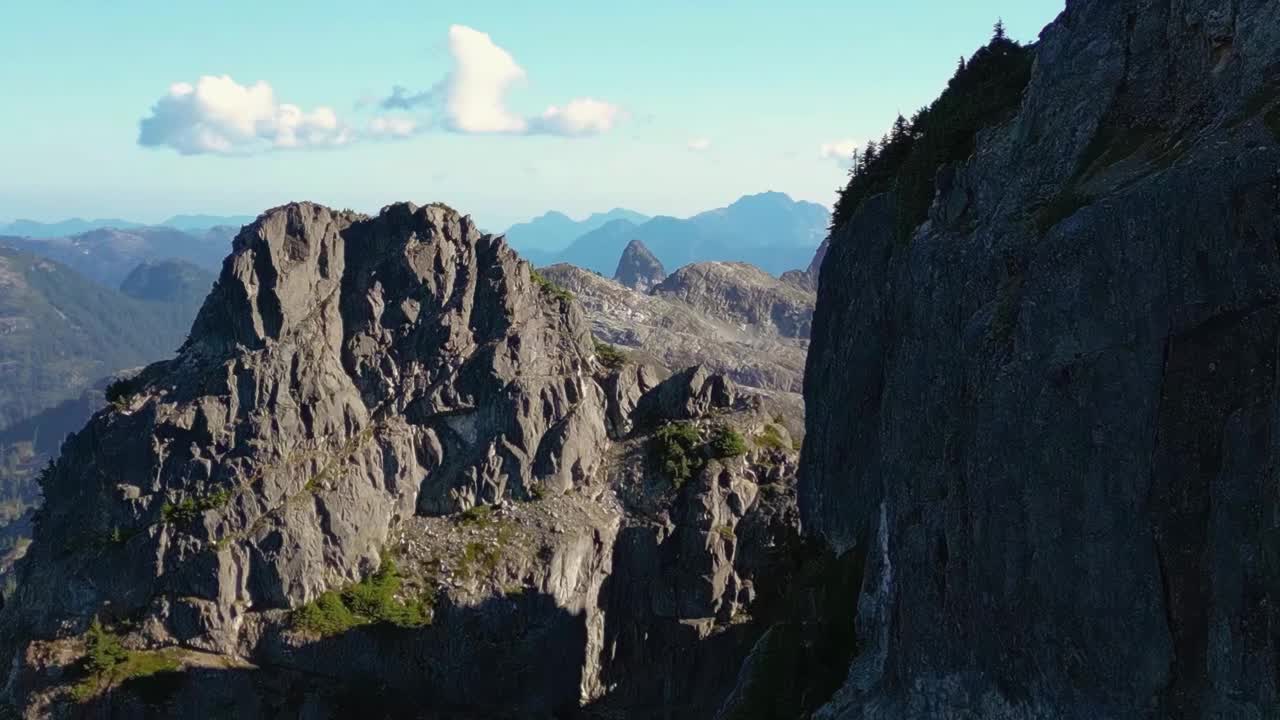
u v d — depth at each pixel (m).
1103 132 79.50
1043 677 69.25
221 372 175.88
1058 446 68.44
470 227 199.38
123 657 157.00
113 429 172.88
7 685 157.50
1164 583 64.81
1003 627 71.38
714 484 183.50
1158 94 77.62
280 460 174.00
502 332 194.88
